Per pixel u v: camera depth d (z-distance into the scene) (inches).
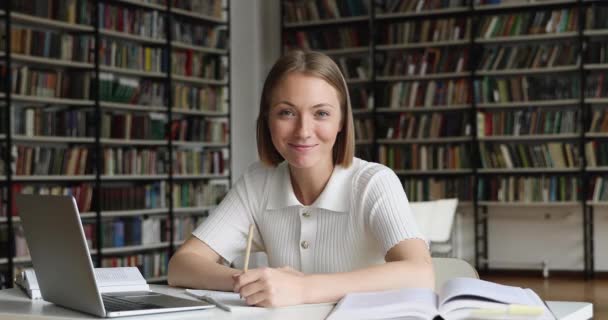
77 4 264.5
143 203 286.4
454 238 333.4
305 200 75.2
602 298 256.7
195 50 311.1
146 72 286.7
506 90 322.0
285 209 75.2
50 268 61.1
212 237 78.4
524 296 57.1
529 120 319.3
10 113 240.7
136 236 282.7
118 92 276.1
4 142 241.4
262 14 350.9
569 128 314.7
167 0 296.4
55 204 56.7
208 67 316.2
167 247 299.7
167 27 296.0
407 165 334.6
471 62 324.5
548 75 326.0
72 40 262.1
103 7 272.8
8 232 237.5
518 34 320.2
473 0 323.0
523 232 333.4
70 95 263.0
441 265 80.7
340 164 73.4
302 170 73.0
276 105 68.2
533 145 321.4
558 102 313.6
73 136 262.4
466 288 55.4
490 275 323.3
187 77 304.0
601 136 311.3
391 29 335.3
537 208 331.6
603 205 322.0
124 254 286.2
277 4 353.1
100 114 271.6
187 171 304.7
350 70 341.4
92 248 268.7
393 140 334.0
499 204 323.0
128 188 281.0
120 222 276.7
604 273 321.7
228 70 322.3
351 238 72.9
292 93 67.3
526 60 319.9
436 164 330.6
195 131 307.4
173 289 73.1
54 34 256.2
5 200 239.8
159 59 293.4
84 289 56.7
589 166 312.7
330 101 68.2
